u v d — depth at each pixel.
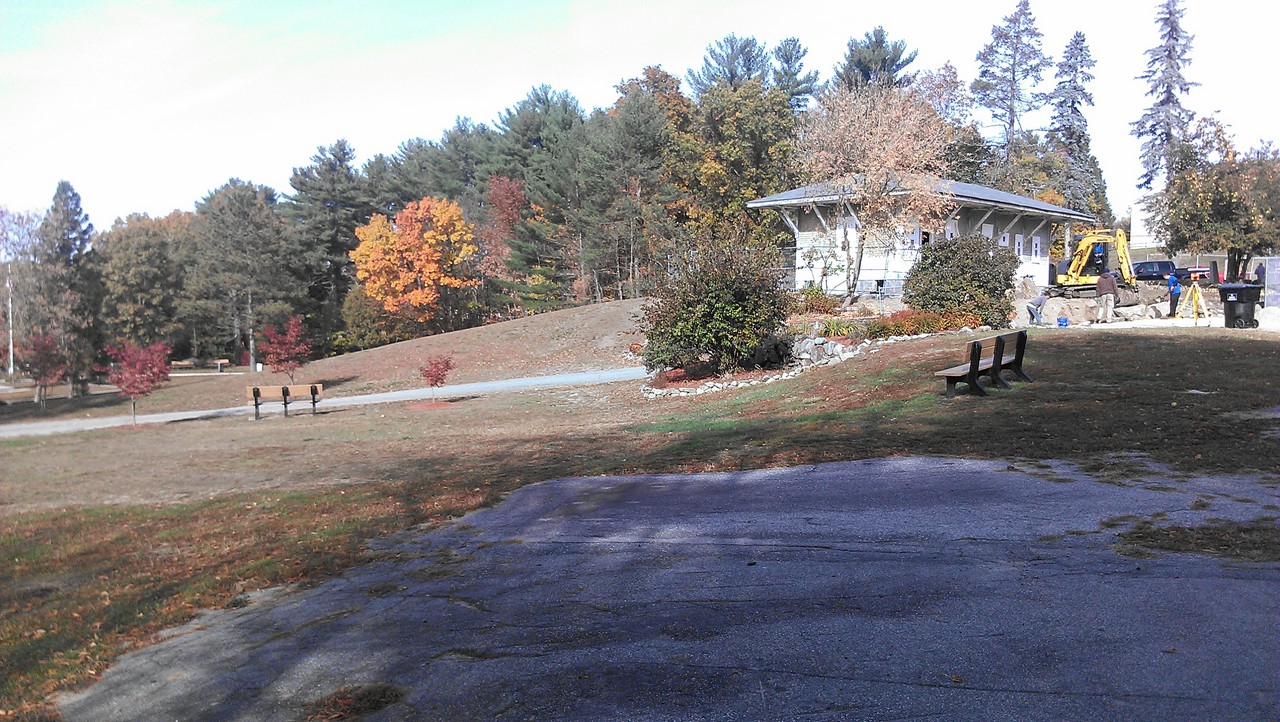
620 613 5.46
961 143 62.31
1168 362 14.59
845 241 35.03
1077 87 75.31
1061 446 9.39
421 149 88.81
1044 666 4.14
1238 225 41.72
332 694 4.67
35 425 25.95
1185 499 6.94
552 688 4.38
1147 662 4.08
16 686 5.40
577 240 60.53
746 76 70.50
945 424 11.31
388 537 8.35
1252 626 4.38
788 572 5.98
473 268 67.06
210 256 66.31
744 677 4.30
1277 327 22.42
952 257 23.67
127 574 8.06
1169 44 61.97
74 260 46.78
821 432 11.80
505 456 13.24
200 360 70.06
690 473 9.99
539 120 75.31
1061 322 25.97
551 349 36.69
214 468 15.11
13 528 10.65
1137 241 75.31
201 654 5.59
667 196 55.62
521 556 7.13
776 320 21.88
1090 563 5.59
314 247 71.50
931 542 6.38
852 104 37.78
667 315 22.75
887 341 21.36
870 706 3.88
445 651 5.12
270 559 7.88
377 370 36.47
